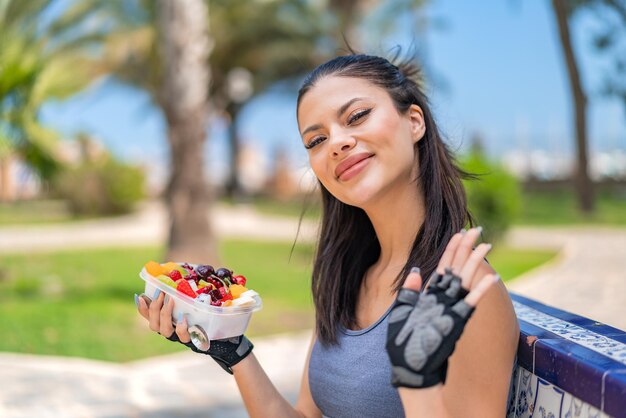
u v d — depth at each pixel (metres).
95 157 20.12
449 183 1.64
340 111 1.56
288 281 9.27
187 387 4.76
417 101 1.65
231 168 28.50
